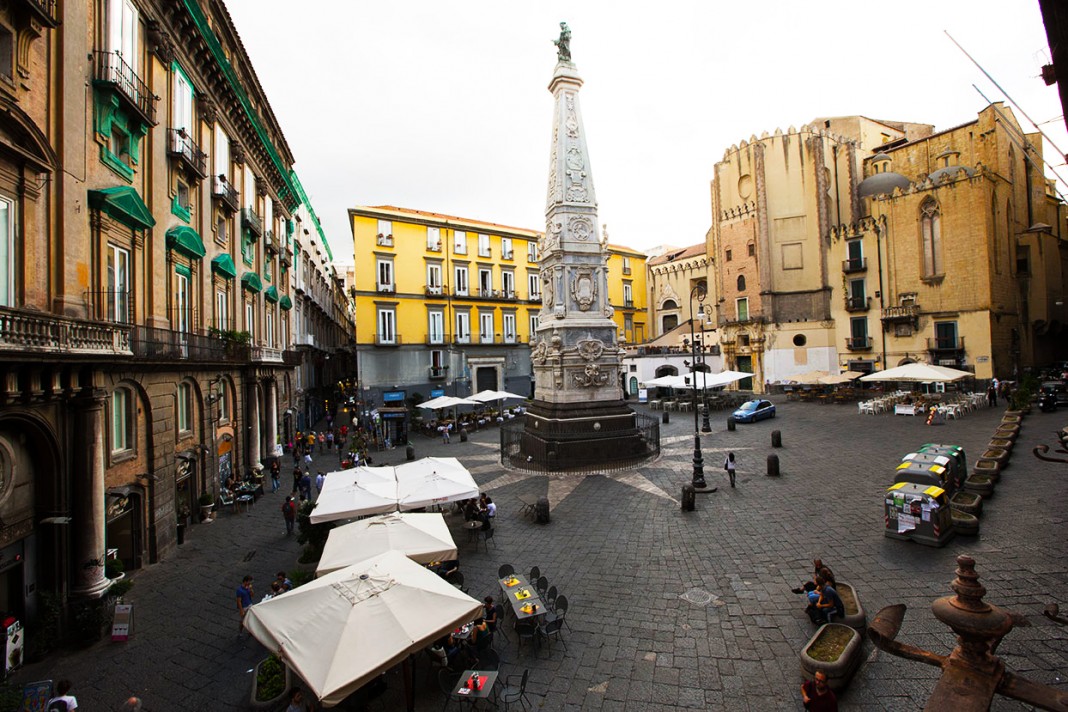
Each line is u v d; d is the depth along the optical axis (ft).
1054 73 17.49
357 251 140.26
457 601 25.62
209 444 61.16
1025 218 137.80
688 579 37.09
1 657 29.04
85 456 35.70
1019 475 52.60
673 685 25.94
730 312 174.19
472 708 25.07
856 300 139.85
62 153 35.76
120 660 30.96
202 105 64.23
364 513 43.75
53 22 33.76
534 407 88.22
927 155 150.30
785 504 51.93
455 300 152.97
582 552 43.39
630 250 214.28
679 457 77.30
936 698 13.12
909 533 40.04
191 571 43.91
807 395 137.59
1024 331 130.72
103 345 36.22
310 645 22.86
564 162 82.48
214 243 68.13
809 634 29.43
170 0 53.11
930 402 104.32
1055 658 24.95
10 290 31.73
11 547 31.89
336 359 206.59
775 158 163.32
